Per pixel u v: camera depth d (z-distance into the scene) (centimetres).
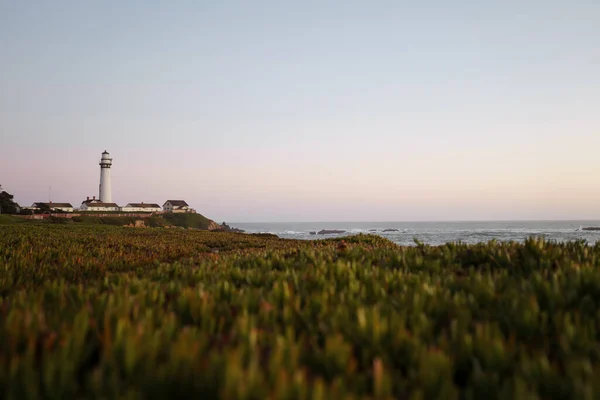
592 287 432
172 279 643
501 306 376
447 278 515
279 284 467
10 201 13088
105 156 16975
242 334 287
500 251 670
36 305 366
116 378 216
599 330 324
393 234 9562
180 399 223
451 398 203
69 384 220
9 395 214
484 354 263
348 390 220
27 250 1287
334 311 353
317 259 729
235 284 563
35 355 267
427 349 270
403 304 379
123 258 1155
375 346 277
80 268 943
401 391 226
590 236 7756
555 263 582
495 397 225
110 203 17000
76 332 280
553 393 224
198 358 236
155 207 19488
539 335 321
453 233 10125
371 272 551
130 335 264
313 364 261
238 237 3197
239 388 193
